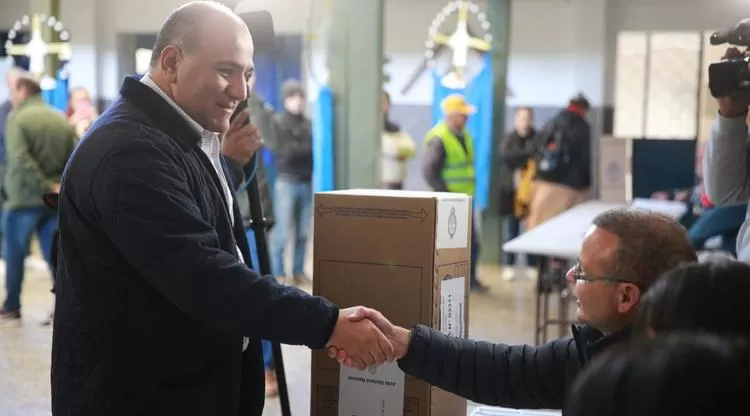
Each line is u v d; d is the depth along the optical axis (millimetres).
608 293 1539
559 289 5262
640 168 6625
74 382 1682
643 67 8492
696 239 3496
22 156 5219
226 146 2293
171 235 1566
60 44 8477
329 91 6273
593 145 8461
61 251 1722
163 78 1735
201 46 1701
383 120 6672
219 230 1775
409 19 8797
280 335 1586
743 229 2623
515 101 8688
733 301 1003
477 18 8453
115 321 1654
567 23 8531
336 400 1896
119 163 1589
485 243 8438
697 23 8312
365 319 1658
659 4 8383
